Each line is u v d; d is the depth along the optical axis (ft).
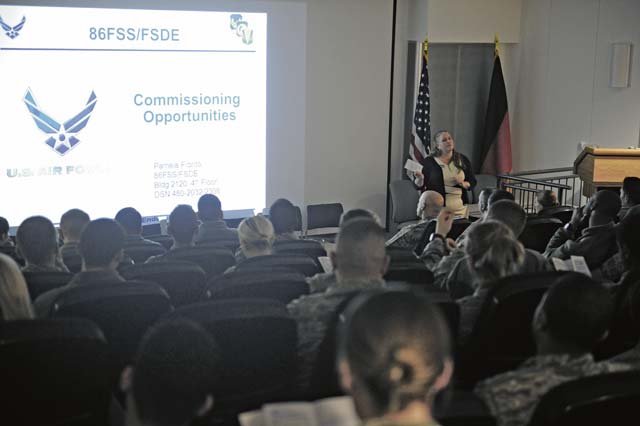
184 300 13.82
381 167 37.47
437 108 39.45
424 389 4.33
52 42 28.84
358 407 4.44
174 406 5.26
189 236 18.30
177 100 31.01
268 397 9.71
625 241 12.52
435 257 16.39
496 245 11.49
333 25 35.58
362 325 4.44
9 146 28.76
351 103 36.45
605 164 28.94
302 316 9.91
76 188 29.94
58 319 8.97
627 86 35.06
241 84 31.94
